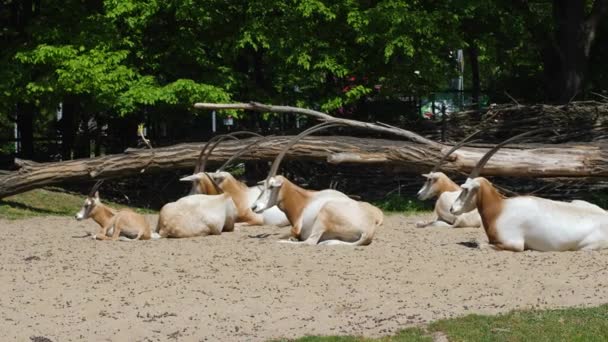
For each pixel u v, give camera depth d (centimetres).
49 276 952
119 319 777
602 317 733
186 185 2005
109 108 1822
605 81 2258
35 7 1919
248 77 1898
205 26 1830
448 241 1133
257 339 716
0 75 1752
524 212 1035
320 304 808
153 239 1193
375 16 1719
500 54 2284
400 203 1683
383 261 985
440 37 1797
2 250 1136
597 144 1453
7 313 804
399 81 1838
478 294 825
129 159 1578
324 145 1538
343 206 1102
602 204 1628
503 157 1452
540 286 847
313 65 1783
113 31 1777
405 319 754
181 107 1817
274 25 1791
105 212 1206
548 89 2170
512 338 691
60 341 723
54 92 1744
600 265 937
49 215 1598
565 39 2056
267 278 909
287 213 1140
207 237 1197
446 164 1473
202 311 795
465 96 2680
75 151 2120
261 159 1568
